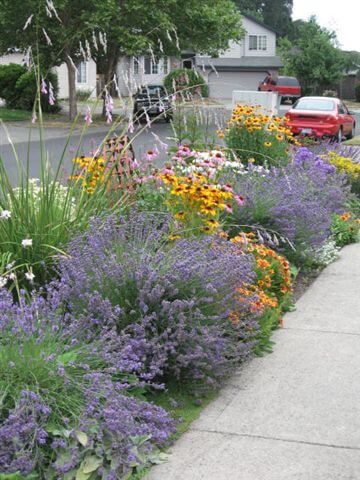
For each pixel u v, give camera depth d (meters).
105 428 3.94
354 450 4.23
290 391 5.07
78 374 4.21
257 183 8.59
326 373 5.41
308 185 9.82
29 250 5.80
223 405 4.85
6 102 38.88
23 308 4.42
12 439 3.68
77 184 6.85
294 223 8.07
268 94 19.28
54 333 4.36
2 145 23.22
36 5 28.44
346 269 8.79
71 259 5.25
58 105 37.78
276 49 71.19
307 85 65.12
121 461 3.85
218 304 5.20
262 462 4.08
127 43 29.83
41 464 3.76
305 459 4.11
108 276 5.06
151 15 30.27
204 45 33.88
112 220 5.77
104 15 28.84
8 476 3.55
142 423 4.18
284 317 6.81
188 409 4.78
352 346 6.02
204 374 5.05
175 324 4.90
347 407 4.82
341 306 7.18
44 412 3.78
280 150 12.35
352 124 28.17
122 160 7.71
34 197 6.62
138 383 4.47
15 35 31.16
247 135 12.29
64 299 5.07
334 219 10.27
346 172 12.75
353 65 68.00
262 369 5.49
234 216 7.91
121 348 4.66
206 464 4.05
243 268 5.43
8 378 3.98
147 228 5.92
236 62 67.12
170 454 4.17
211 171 7.93
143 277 5.04
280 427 4.52
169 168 7.57
